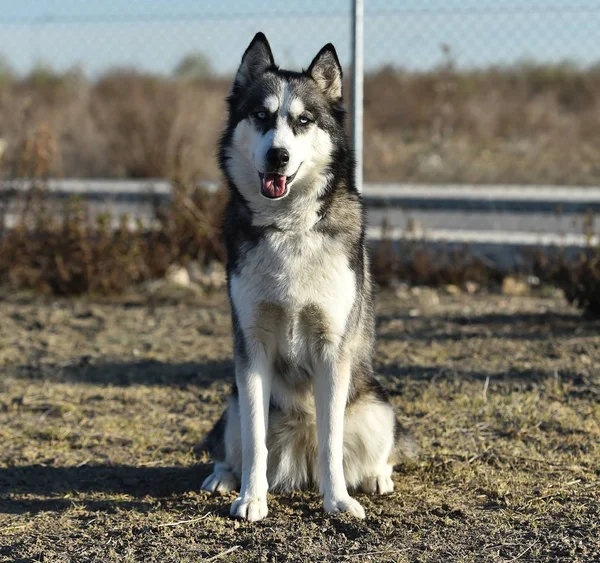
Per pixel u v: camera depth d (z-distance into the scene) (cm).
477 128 1941
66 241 832
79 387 580
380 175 1600
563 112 2147
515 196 1209
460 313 748
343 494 380
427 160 1673
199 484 423
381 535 351
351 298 386
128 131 1683
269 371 394
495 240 908
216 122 1686
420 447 461
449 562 323
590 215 809
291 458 413
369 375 424
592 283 698
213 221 892
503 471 424
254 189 393
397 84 1988
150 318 753
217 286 855
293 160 383
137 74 1764
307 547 339
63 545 347
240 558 332
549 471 423
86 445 480
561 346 636
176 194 902
